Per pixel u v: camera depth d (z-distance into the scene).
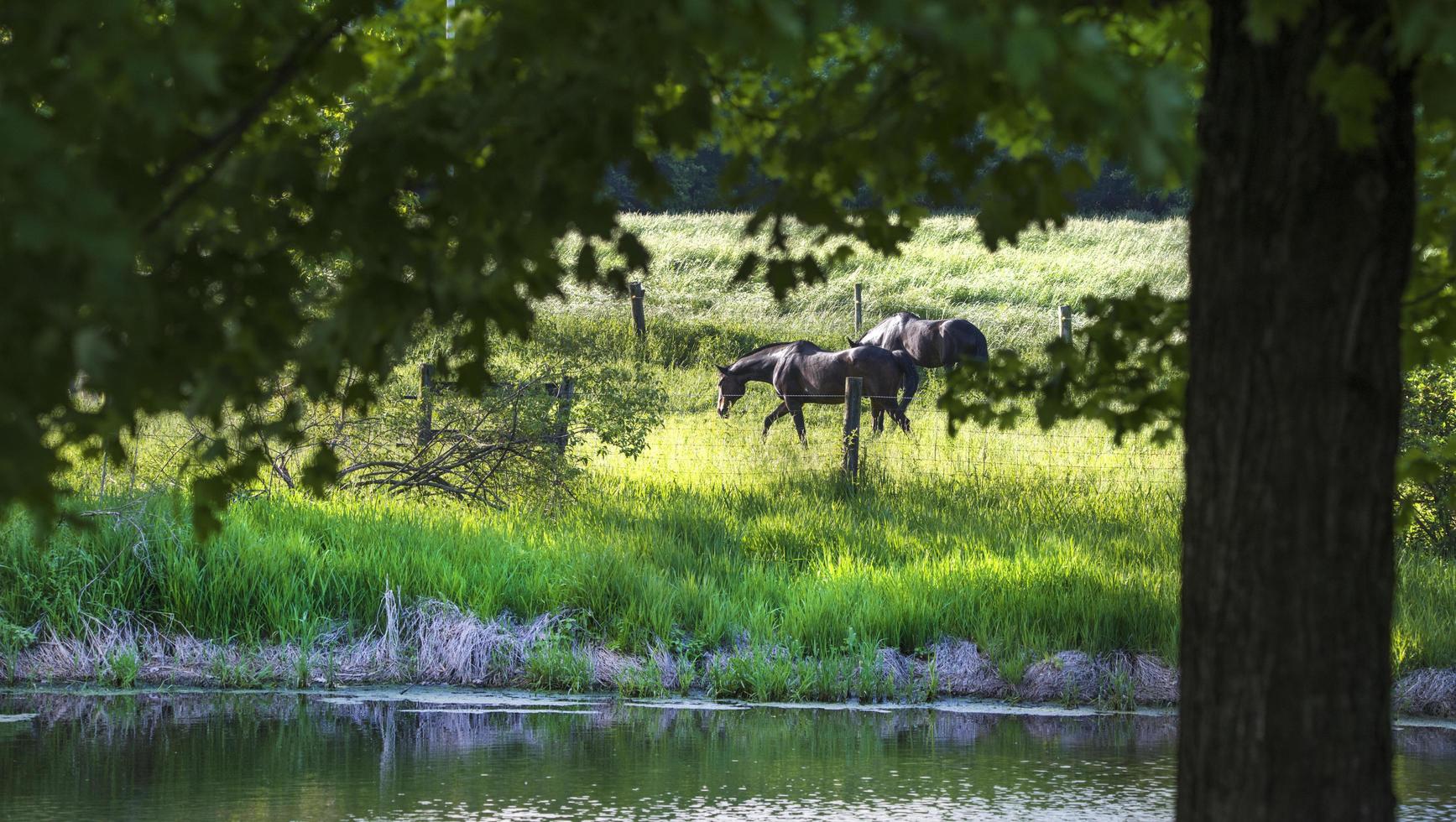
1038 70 10.02
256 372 16.97
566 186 15.70
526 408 64.75
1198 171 16.61
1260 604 16.23
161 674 44.84
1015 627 46.72
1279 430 16.16
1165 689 44.66
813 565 54.66
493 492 65.12
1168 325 21.92
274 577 47.88
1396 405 16.44
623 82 14.89
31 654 45.25
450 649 46.16
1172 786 32.88
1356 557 16.16
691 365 121.81
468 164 16.41
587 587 48.78
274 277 16.41
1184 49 18.80
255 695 43.31
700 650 46.69
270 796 30.88
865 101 17.06
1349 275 16.06
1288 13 12.70
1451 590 52.72
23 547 46.78
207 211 16.58
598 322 128.00
